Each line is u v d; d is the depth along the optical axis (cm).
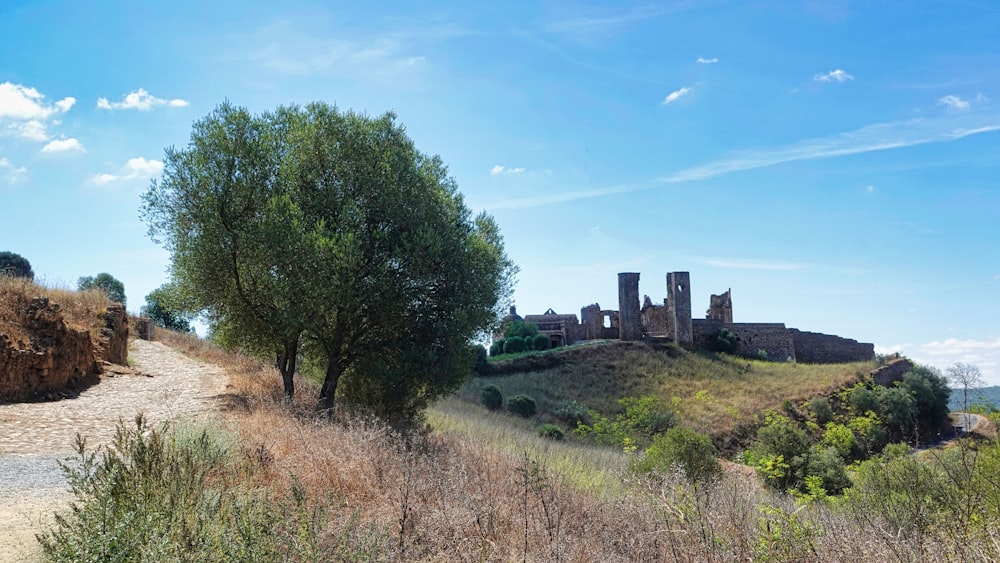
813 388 4647
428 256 1703
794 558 502
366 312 1686
